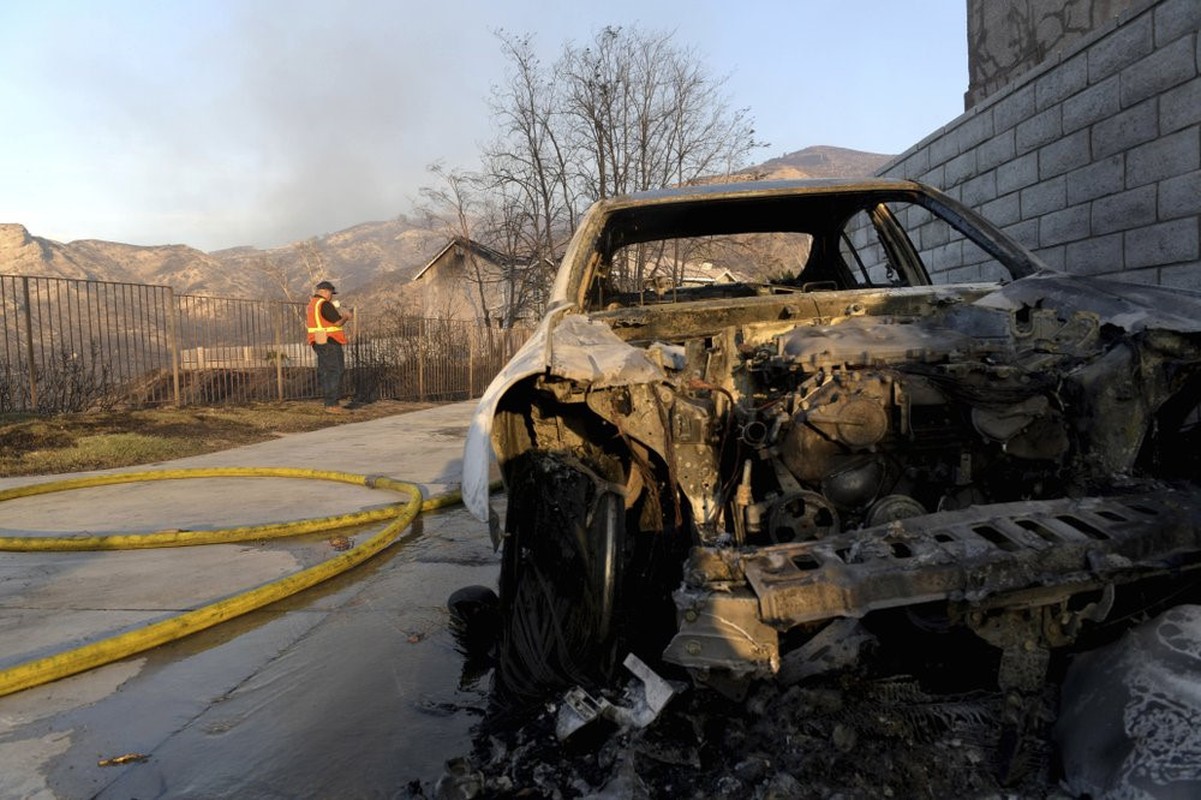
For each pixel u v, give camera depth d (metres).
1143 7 5.17
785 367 2.41
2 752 2.51
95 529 5.57
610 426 2.60
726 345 2.61
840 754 2.00
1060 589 1.89
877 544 1.94
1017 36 7.10
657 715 2.17
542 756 2.24
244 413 12.80
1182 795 1.58
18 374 11.64
